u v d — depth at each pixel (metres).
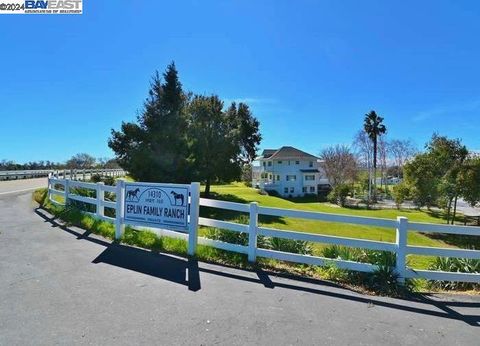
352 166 63.88
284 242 7.67
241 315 4.64
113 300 5.00
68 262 6.71
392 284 6.00
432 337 4.25
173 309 4.76
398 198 43.94
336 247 7.27
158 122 26.38
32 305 4.77
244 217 9.39
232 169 31.95
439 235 26.33
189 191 7.60
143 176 24.47
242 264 6.89
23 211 13.16
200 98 31.98
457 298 5.68
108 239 8.63
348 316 4.76
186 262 6.93
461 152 28.28
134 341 3.90
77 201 12.69
